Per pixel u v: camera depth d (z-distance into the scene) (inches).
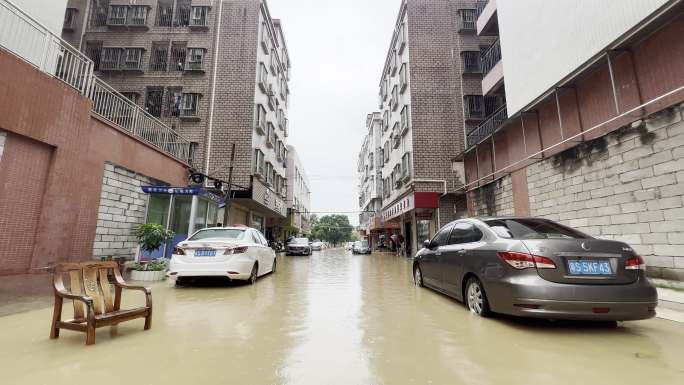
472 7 708.7
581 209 267.1
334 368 95.8
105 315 118.6
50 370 90.4
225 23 711.7
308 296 218.8
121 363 96.6
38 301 172.9
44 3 291.1
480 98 664.4
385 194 976.9
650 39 225.8
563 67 306.2
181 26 706.8
